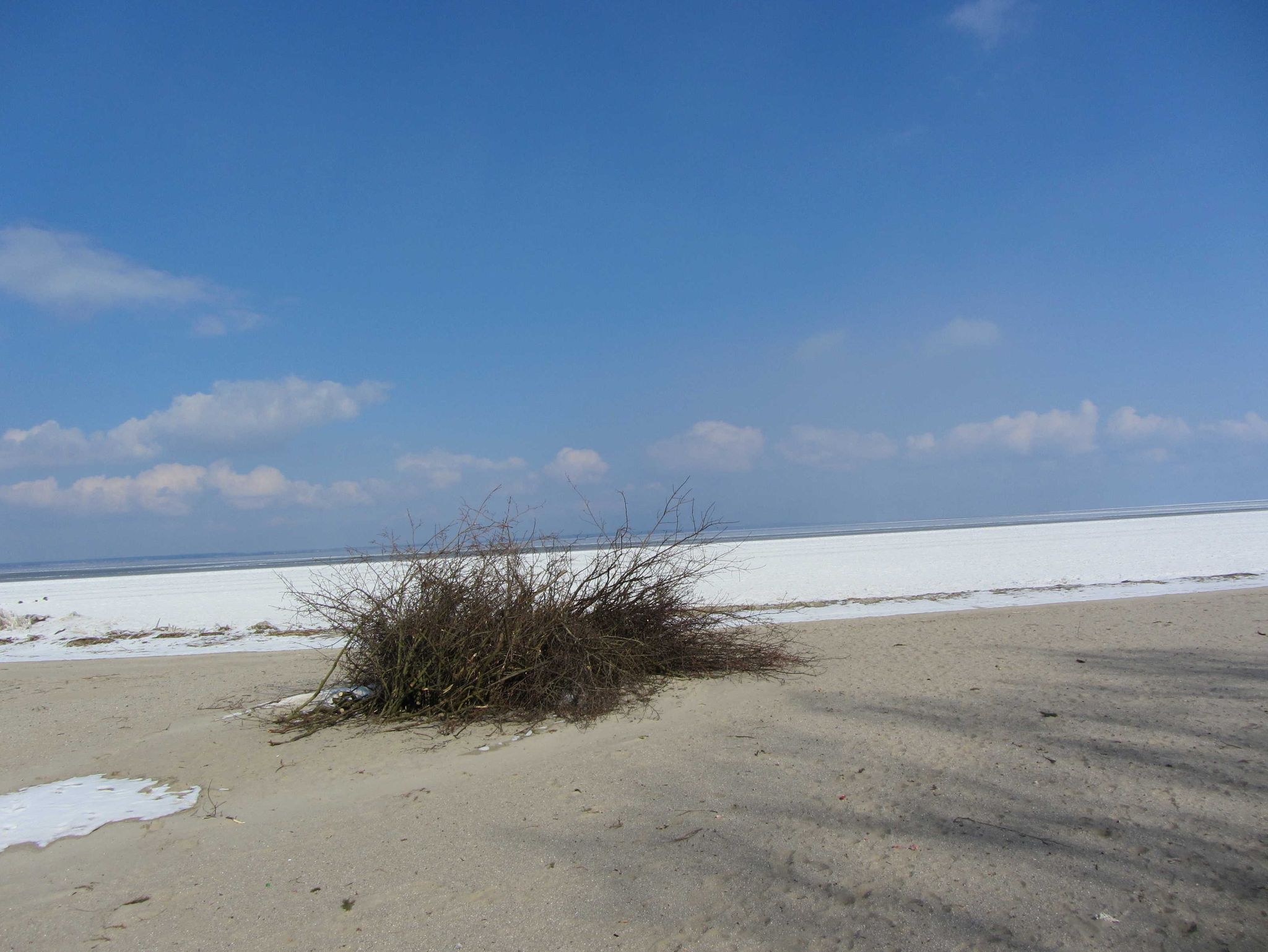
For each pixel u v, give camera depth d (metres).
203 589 25.66
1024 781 4.75
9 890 3.87
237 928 3.40
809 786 4.86
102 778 5.66
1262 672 7.52
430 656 6.98
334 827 4.56
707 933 3.17
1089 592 16.17
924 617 12.87
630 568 8.16
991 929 3.09
